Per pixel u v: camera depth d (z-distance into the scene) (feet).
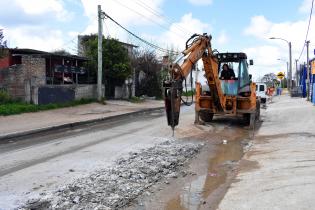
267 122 64.03
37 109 78.33
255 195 23.48
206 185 27.58
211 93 58.59
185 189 26.58
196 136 50.67
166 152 38.14
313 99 103.04
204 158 37.22
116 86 119.03
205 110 61.77
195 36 50.88
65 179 28.40
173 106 39.40
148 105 108.88
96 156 36.55
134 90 134.00
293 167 29.55
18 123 60.34
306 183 24.67
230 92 60.34
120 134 52.16
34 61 90.48
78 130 56.80
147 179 28.43
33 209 22.08
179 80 40.55
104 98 107.24
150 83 143.23
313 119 62.59
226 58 61.52
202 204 23.47
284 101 127.44
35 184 27.25
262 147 40.57
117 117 76.07
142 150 39.17
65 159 35.37
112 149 40.27
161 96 143.13
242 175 28.99
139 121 69.31
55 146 42.68
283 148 38.42
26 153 38.73
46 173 30.25
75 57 102.58
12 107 73.67
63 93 93.20
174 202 23.84
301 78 187.83
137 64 140.56
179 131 54.95
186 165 34.09
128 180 27.76
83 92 101.19
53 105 84.74
